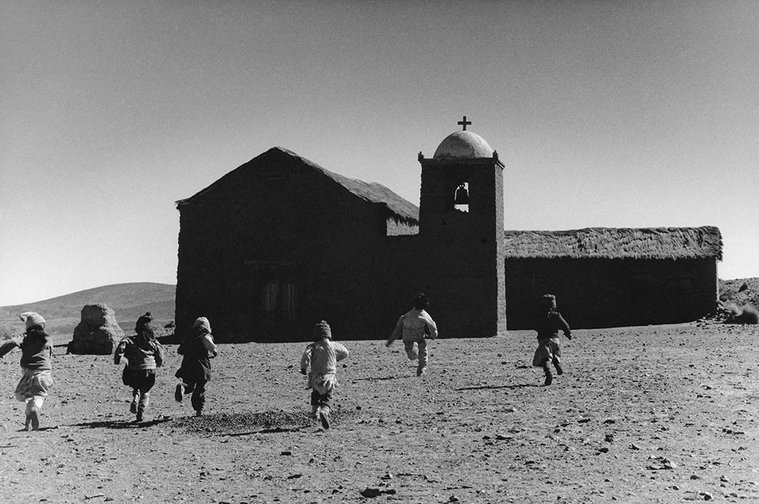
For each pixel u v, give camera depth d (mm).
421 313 18109
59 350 30438
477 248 34094
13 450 10711
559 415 12086
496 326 33656
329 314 35750
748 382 14852
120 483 8836
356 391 15648
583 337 29391
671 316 41281
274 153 36969
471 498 7652
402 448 10164
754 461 8961
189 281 37281
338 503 7691
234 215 37125
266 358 24109
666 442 9984
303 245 36281
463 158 34250
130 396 16594
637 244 42312
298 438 11156
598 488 7871
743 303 40938
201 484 8695
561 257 41625
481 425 11492
